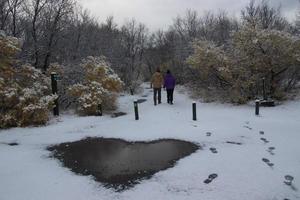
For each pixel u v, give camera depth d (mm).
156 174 6801
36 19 17328
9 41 12344
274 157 7645
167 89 16359
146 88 30547
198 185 6195
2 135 10227
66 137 10016
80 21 23438
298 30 25422
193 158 7715
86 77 14930
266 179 6395
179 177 6594
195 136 9648
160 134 10031
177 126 10945
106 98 14586
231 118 12055
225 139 9281
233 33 16125
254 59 15469
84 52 21719
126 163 7582
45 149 8836
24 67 13164
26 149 8805
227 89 16562
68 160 7895
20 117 11430
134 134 10156
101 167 7352
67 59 18781
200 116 12680
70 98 14242
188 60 16953
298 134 9578
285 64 15219
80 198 5789
